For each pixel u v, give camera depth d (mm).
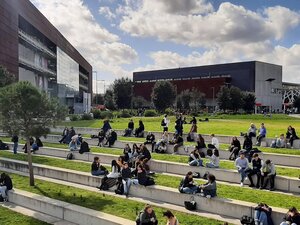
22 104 16859
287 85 150125
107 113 59906
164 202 15562
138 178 16641
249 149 21625
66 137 31406
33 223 13844
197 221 12914
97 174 18828
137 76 149125
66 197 16297
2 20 51781
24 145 28625
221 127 36312
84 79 145125
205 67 129500
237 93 93125
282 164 20078
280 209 12500
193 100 100750
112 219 12820
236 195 15016
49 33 77625
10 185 17188
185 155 23094
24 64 65250
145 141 27078
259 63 119062
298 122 53312
